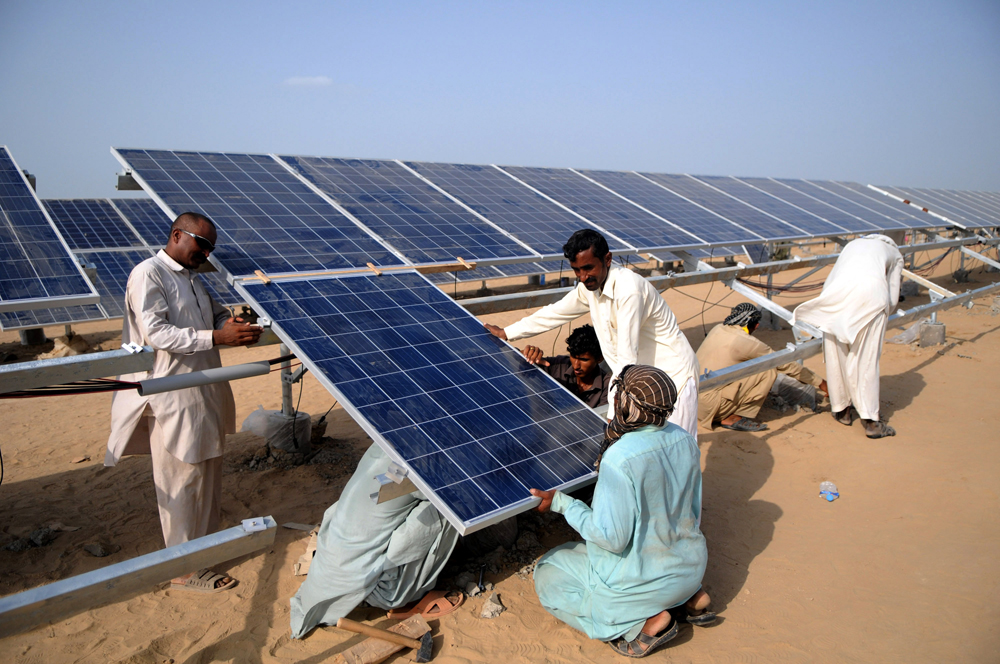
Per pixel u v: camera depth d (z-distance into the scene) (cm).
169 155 538
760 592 373
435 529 344
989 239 1380
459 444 307
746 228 916
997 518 444
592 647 326
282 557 422
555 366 469
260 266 400
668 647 326
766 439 615
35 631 343
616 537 295
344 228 510
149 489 546
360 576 332
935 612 347
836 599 364
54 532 459
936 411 676
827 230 1048
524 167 944
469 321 425
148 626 349
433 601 362
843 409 640
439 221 600
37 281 375
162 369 374
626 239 710
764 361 534
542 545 431
